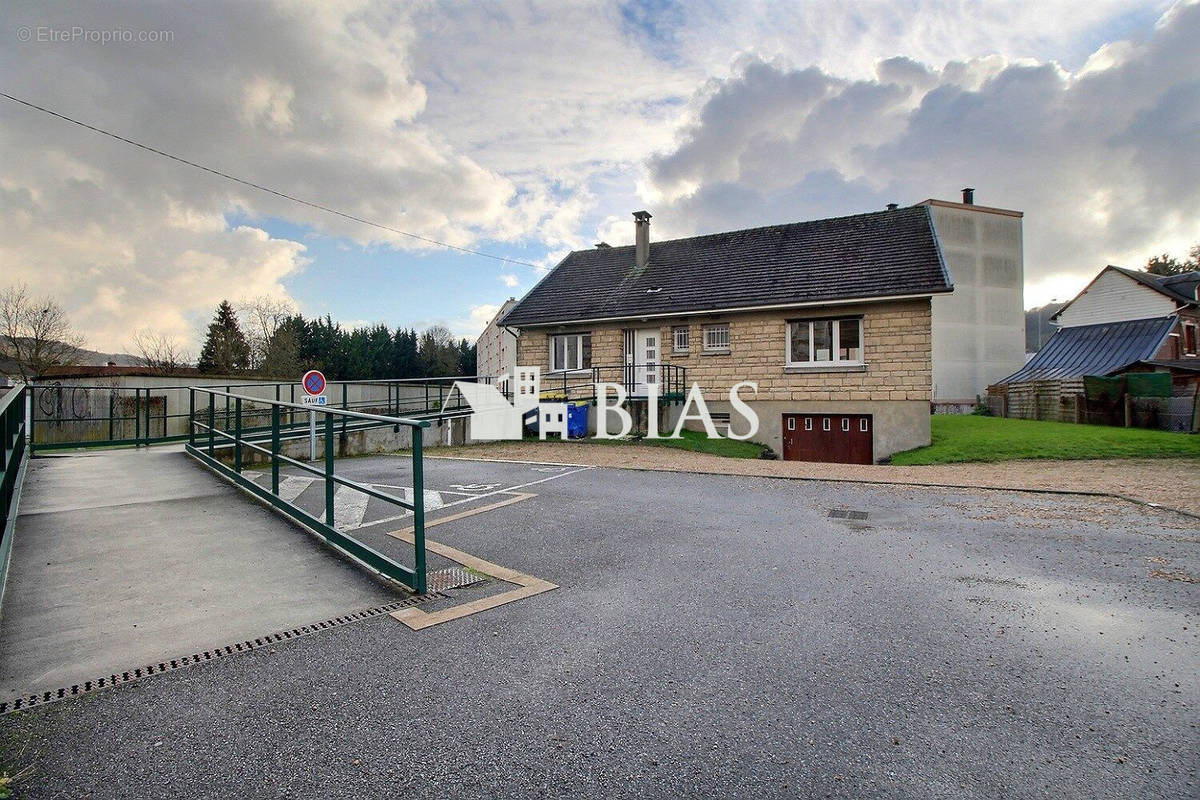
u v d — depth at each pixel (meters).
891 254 17.14
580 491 8.91
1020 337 33.81
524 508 7.69
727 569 5.21
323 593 4.52
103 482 8.07
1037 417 22.11
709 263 20.16
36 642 3.62
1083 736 2.78
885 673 3.38
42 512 6.57
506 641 3.76
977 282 32.84
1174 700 3.09
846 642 3.76
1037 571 5.14
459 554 5.63
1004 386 24.00
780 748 2.69
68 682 3.18
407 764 2.57
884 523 6.90
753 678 3.31
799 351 17.14
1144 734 2.80
